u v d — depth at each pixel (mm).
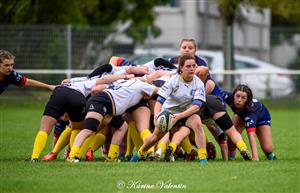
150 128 40281
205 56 92875
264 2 87062
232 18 88000
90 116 36812
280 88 82812
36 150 37188
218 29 115375
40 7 90562
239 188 29234
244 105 38938
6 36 82250
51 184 29828
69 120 39156
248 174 32375
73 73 82000
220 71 79875
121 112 37719
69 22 92750
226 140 39562
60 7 91375
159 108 37031
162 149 37344
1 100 83562
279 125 63031
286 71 82000
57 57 82625
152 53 87312
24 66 82438
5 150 43656
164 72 40188
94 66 83312
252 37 113125
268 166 35031
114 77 38688
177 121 36938
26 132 55344
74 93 37531
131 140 39469
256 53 110750
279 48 86375
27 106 83438
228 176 31797
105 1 100438
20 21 90250
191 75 36750
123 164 35500
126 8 102562
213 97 38500
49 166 34531
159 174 32250
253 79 82312
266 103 82812
